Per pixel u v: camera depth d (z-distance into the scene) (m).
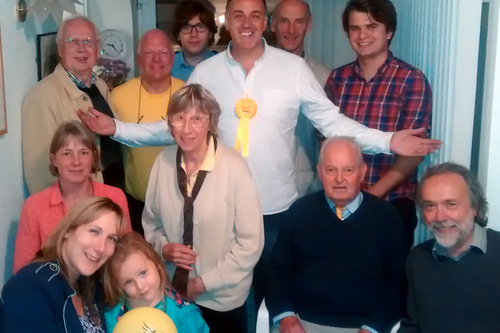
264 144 2.02
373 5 2.06
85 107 2.20
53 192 1.82
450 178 1.54
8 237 1.97
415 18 2.44
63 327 1.38
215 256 1.78
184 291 1.76
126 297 1.54
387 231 1.77
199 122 1.66
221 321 1.84
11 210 2.00
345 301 1.80
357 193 1.77
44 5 2.32
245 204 1.75
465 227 1.52
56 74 2.14
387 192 2.10
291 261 1.90
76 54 2.13
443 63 2.03
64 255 1.43
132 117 2.46
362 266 1.78
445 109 2.01
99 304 1.53
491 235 1.57
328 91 2.34
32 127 2.09
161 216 1.81
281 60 2.04
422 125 2.08
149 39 2.39
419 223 2.33
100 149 2.31
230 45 2.06
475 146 2.03
